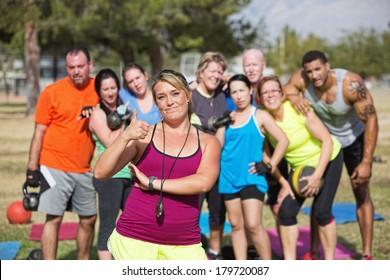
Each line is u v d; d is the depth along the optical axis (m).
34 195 10.86
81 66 10.65
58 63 80.31
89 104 10.90
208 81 11.43
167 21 51.38
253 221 10.86
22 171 23.19
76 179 10.88
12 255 12.41
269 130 10.83
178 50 59.50
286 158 11.26
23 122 45.91
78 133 10.80
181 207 7.39
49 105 10.76
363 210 12.06
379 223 15.10
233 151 10.92
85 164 10.95
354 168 12.27
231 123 10.98
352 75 11.30
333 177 11.02
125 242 7.47
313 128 10.79
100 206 10.41
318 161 10.91
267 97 10.84
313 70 10.93
